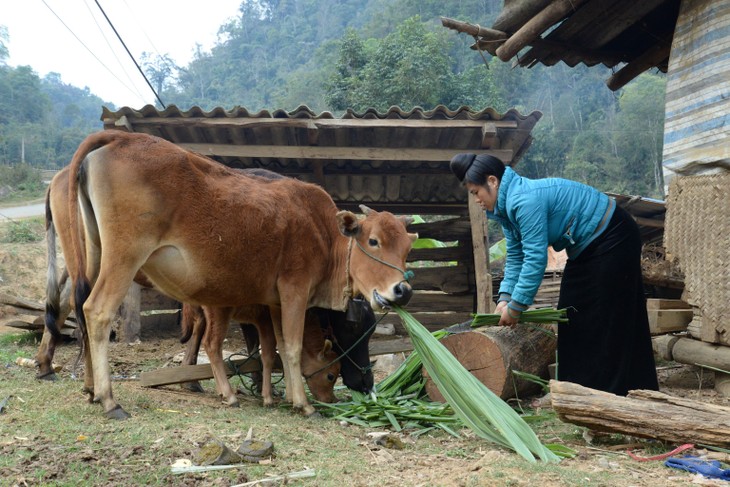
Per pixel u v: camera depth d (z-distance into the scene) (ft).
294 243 16.22
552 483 10.41
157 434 12.55
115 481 10.41
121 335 32.68
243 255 15.28
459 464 11.97
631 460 12.26
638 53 25.95
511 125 29.43
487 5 195.21
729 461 12.03
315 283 16.85
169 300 37.22
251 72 325.62
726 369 18.54
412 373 17.95
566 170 148.25
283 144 32.86
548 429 14.97
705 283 18.67
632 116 152.56
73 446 11.71
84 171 14.05
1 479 10.25
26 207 125.70
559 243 14.62
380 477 11.00
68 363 23.35
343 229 15.65
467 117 29.53
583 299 14.52
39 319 28.76
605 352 14.19
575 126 168.25
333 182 38.47
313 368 17.70
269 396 17.46
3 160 226.17
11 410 14.28
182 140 32.37
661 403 12.58
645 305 14.79
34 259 64.75
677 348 20.17
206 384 20.90
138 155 14.19
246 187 15.76
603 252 14.24
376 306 15.66
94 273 14.89
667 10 22.62
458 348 16.96
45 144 249.14
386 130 30.66
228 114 29.63
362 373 17.71
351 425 15.30
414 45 98.12
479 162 14.60
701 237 18.75
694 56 19.17
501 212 14.67
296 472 11.02
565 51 25.05
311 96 199.62
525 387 17.80
